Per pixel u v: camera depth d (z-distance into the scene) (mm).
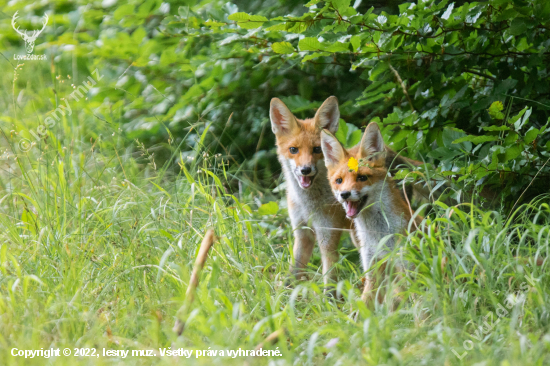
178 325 6238
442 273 7254
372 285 8391
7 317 6594
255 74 14281
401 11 9523
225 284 7668
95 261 8266
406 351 5914
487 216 7703
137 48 14648
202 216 10102
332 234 10547
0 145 13695
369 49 9906
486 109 9703
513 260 7305
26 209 9570
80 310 6902
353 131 11859
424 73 9953
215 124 14789
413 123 10359
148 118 14898
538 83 9562
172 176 13352
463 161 9805
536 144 8867
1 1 18234
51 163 11273
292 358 6047
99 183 11797
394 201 9016
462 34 9469
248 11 14047
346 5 9219
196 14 14258
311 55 10344
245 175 13625
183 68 14633
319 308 7117
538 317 6422
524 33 9102
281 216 11883
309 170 10445
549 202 9492
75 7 17047
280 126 11305
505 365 5285
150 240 9039
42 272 7973
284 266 9508
